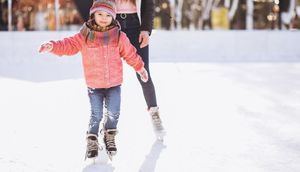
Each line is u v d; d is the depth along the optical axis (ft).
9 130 16.08
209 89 24.43
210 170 12.17
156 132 14.93
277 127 16.63
